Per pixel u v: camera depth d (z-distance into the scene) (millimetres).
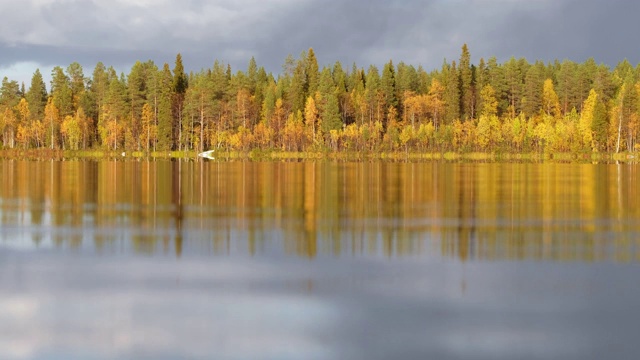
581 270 22797
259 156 157750
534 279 21500
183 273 22344
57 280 21391
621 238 29719
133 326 16891
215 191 53469
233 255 25500
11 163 114688
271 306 18500
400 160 137250
